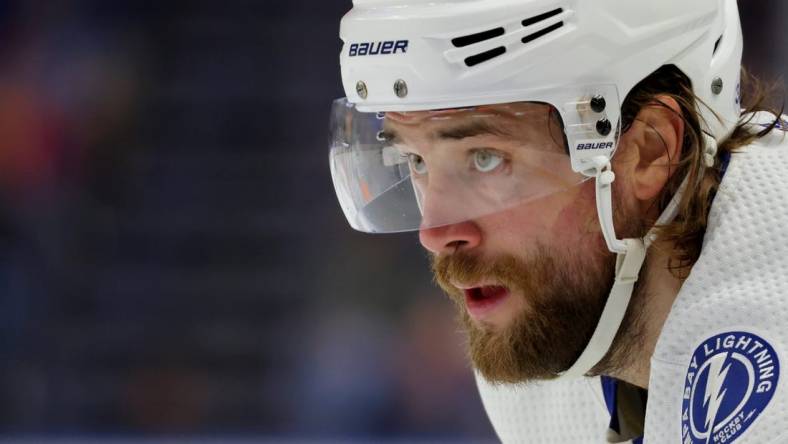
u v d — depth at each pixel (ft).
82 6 57.67
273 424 53.62
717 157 15.70
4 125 55.62
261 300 55.57
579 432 18.57
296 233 56.95
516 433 19.43
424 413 52.16
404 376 52.75
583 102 14.83
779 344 13.35
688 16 15.26
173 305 55.83
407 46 14.83
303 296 55.57
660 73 15.33
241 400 54.03
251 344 54.95
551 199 15.16
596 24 14.67
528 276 15.28
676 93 15.43
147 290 55.77
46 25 57.21
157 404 54.39
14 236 55.16
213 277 56.39
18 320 54.44
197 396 54.44
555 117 14.92
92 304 55.42
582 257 15.30
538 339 15.42
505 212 15.20
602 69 14.83
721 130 15.96
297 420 53.47
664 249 15.31
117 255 56.13
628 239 15.19
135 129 57.31
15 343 54.24
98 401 54.03
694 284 14.47
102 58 57.62
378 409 52.70
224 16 58.75
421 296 53.78
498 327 15.61
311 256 56.54
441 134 15.16
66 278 55.42
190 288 56.24
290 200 57.52
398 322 53.78
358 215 16.98
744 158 15.46
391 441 51.39
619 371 15.98
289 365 54.44
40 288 55.01
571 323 15.39
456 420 51.85
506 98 14.73
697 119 15.31
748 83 18.24
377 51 15.15
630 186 15.37
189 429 54.03
